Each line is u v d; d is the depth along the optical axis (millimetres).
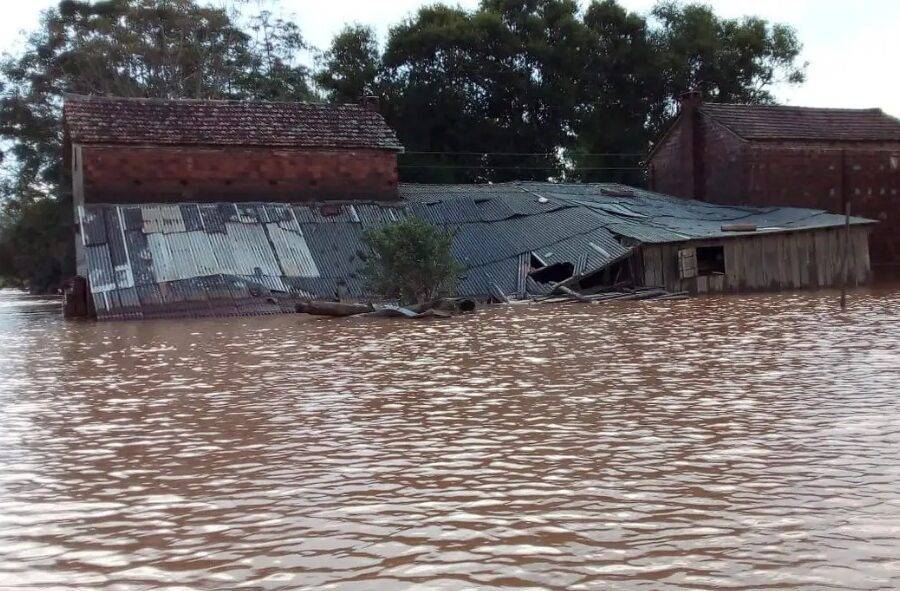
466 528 6449
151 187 31422
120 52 51688
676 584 5316
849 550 5777
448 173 51531
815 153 40125
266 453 8875
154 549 6219
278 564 5848
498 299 28125
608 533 6250
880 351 14586
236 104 34312
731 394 11250
